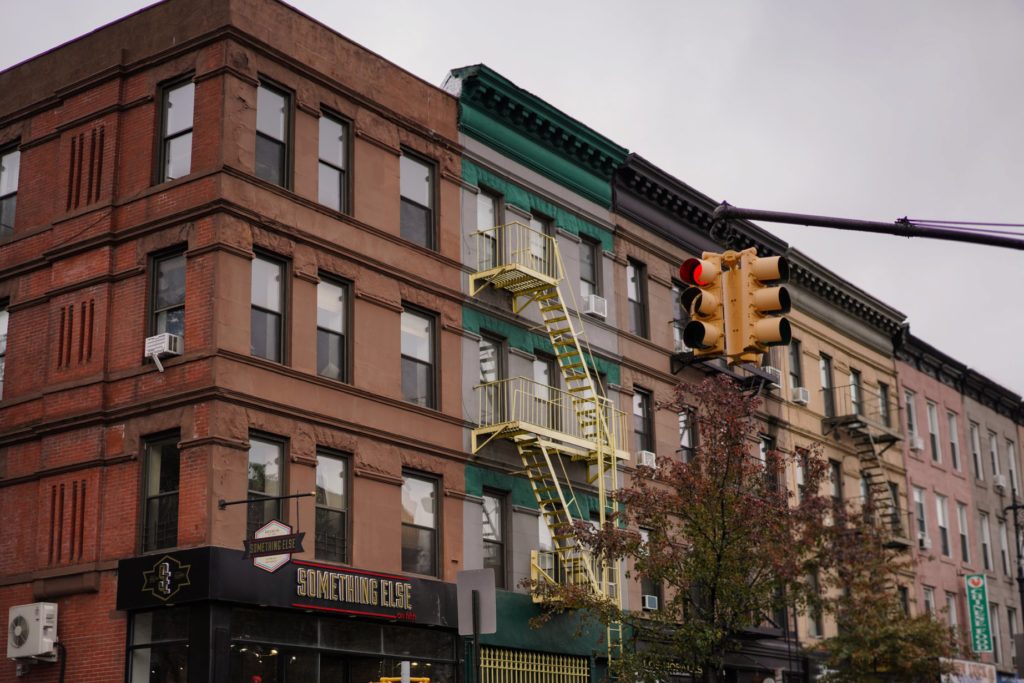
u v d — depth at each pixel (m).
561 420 30.75
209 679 21.66
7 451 25.94
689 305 12.35
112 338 24.77
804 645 37.62
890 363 48.09
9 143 27.97
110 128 25.89
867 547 27.66
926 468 48.81
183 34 25.39
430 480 27.56
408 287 27.77
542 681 28.77
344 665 24.66
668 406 28.11
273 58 25.72
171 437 23.61
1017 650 41.50
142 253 24.73
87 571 23.56
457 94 30.38
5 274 26.95
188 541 22.58
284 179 25.66
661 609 29.97
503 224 30.78
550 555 30.05
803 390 41.22
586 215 33.56
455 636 27.14
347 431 25.56
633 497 26.41
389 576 25.36
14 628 23.91
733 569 25.39
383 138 28.00
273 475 24.03
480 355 29.50
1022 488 56.59
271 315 24.78
